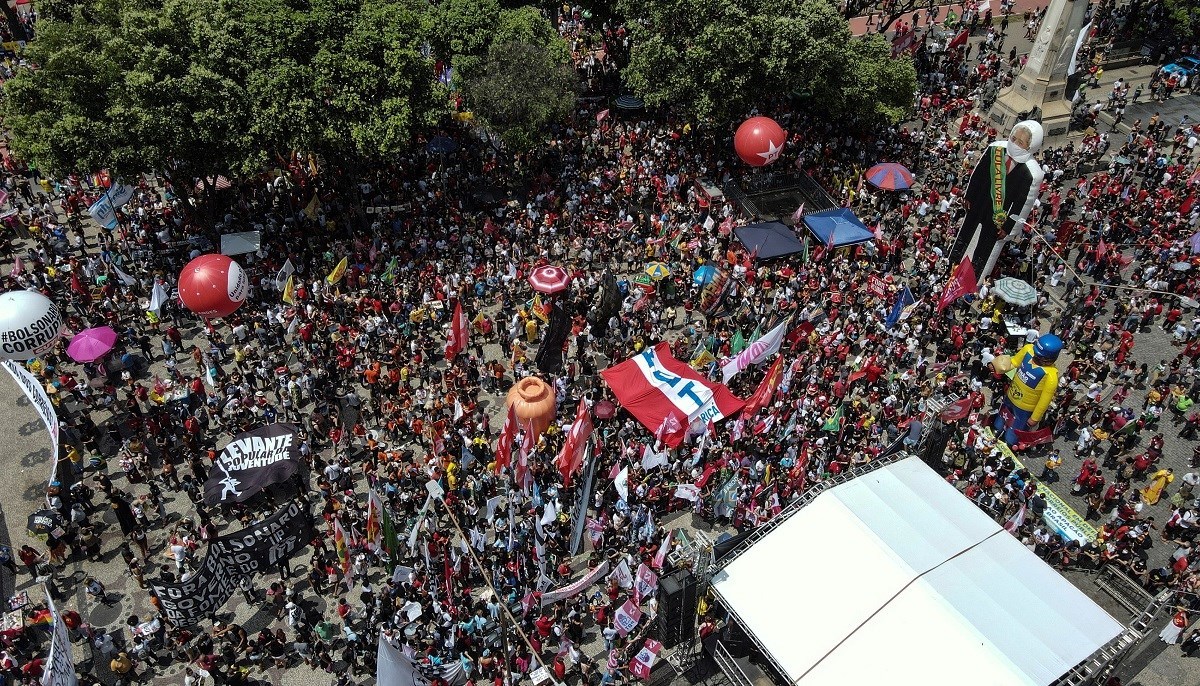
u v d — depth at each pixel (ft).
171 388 139.13
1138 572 114.42
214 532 108.17
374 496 105.40
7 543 123.24
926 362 140.67
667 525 123.75
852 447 128.36
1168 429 140.15
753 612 91.15
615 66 230.68
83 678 104.58
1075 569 114.21
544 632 104.78
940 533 96.89
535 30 180.14
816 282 158.40
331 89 156.56
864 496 100.53
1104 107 226.38
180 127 151.33
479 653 104.17
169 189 186.91
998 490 122.42
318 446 133.49
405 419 134.82
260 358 147.33
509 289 158.51
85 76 150.00
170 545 112.57
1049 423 137.49
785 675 86.43
